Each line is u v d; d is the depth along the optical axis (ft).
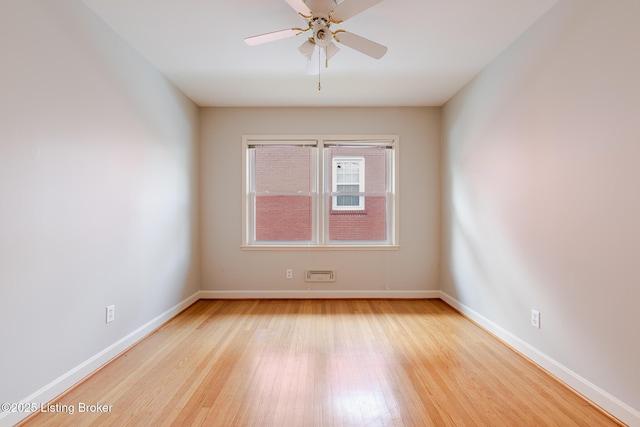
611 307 5.91
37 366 6.02
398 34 8.32
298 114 13.89
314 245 13.92
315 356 8.30
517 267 8.61
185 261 12.43
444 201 13.48
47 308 6.23
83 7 7.07
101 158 7.70
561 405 6.23
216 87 11.77
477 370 7.59
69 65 6.70
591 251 6.32
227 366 7.76
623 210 5.67
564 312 7.00
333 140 13.88
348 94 12.51
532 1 7.02
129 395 6.52
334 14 6.35
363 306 12.78
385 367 7.72
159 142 10.44
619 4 5.67
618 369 5.79
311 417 5.83
